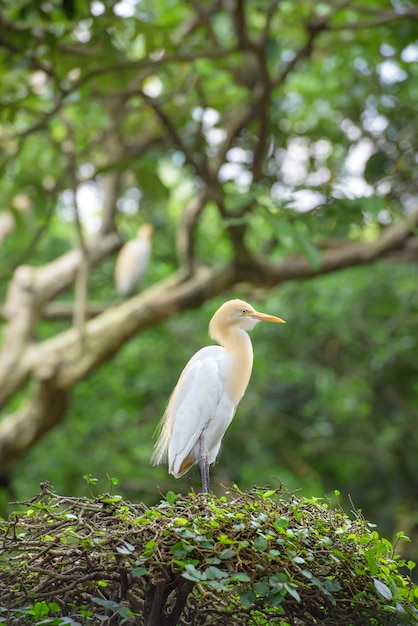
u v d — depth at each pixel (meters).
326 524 4.79
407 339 17.05
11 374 13.02
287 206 9.36
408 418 17.62
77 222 12.24
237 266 12.14
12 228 16.58
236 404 7.57
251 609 4.74
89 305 14.19
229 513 4.57
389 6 11.90
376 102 14.34
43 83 12.70
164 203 16.75
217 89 13.98
